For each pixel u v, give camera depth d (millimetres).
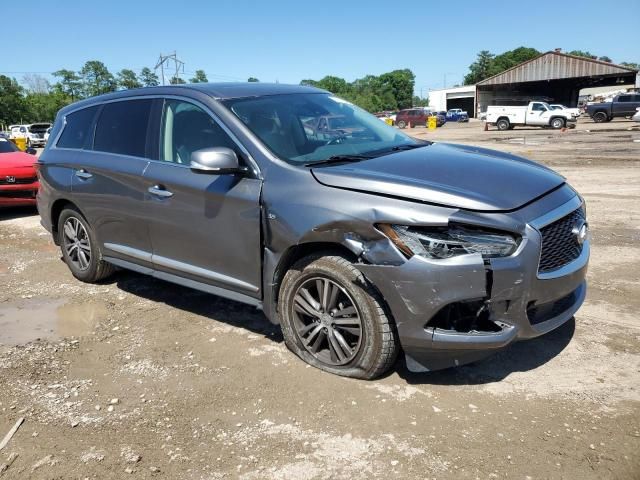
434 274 2988
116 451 2906
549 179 3602
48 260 6504
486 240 2998
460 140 26656
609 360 3645
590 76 53531
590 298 4711
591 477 2582
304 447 2885
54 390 3539
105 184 4754
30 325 4586
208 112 4074
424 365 3240
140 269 4691
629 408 3105
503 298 3033
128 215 4590
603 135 25281
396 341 3309
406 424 3027
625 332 4043
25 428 3139
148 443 2967
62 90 97875
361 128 4441
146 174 4355
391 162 3621
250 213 3678
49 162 5484
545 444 2818
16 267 6273
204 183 3938
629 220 7539
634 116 32281
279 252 3561
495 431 2938
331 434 2979
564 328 4129
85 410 3301
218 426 3094
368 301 3273
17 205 9023
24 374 3754
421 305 3047
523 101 57000
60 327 4523
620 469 2625
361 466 2727
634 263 5625
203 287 4176
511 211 3084
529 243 3053
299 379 3537
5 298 5258
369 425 3035
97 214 4938
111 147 4840
